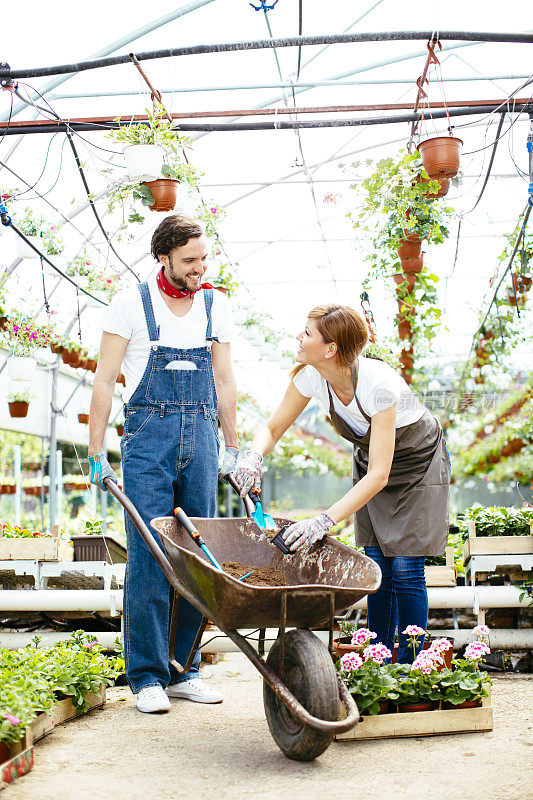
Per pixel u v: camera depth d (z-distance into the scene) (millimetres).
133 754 2650
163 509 3312
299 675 2486
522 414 10969
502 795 2229
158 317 3348
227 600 2465
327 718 2406
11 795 2242
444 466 3387
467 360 10797
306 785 2340
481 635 3121
